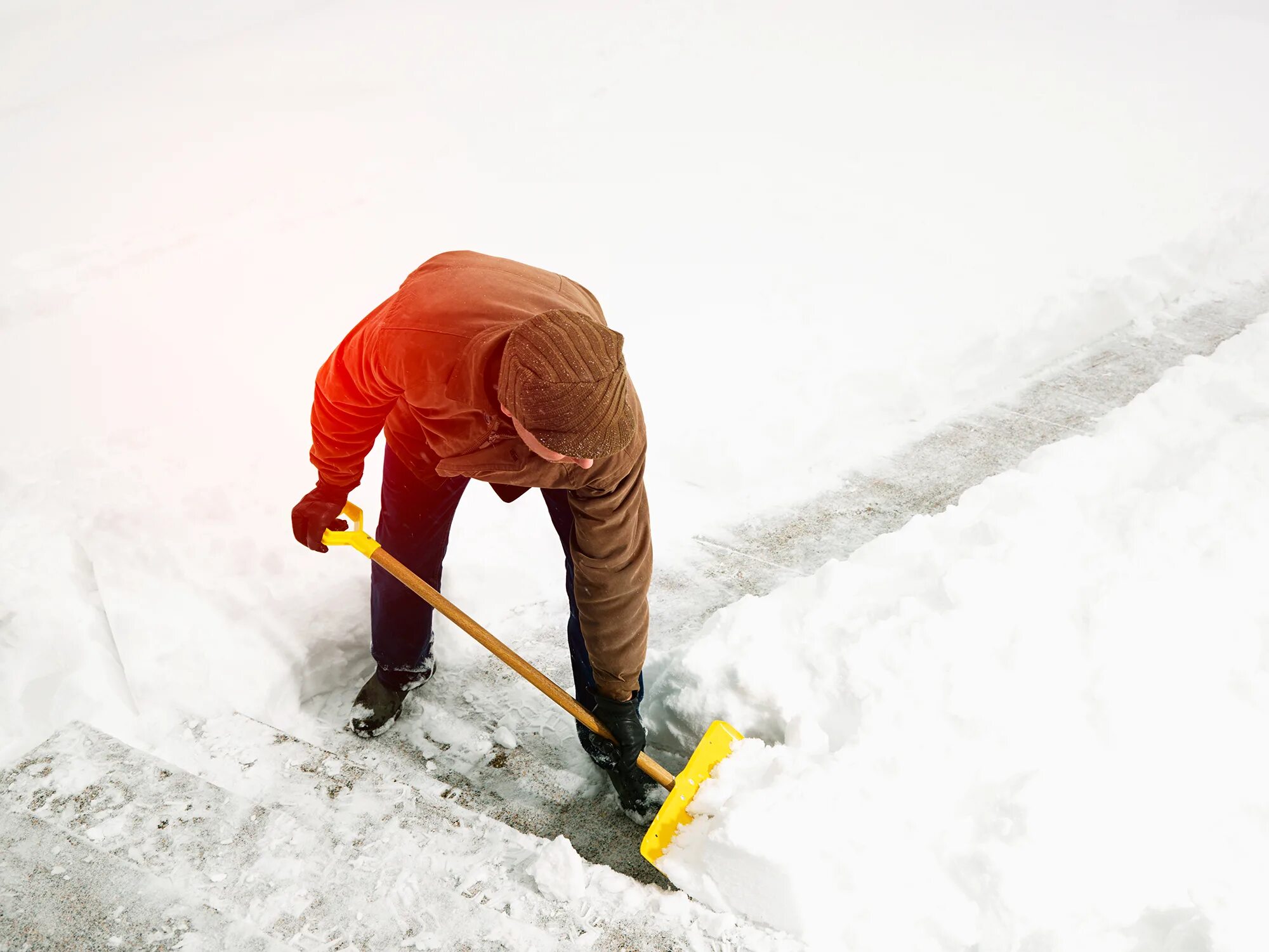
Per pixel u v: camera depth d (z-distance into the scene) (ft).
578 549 5.75
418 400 5.32
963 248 16.51
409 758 7.71
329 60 25.61
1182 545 8.23
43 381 11.98
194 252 15.51
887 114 23.41
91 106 22.17
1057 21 33.58
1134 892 5.88
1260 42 32.68
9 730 6.72
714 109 23.09
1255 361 11.78
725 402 11.82
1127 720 6.77
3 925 4.76
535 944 5.21
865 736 6.71
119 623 7.55
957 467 11.73
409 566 7.09
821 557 10.21
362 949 5.07
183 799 5.78
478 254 5.87
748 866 5.79
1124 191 19.35
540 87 23.99
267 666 7.80
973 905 5.86
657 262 15.61
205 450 10.53
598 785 7.64
